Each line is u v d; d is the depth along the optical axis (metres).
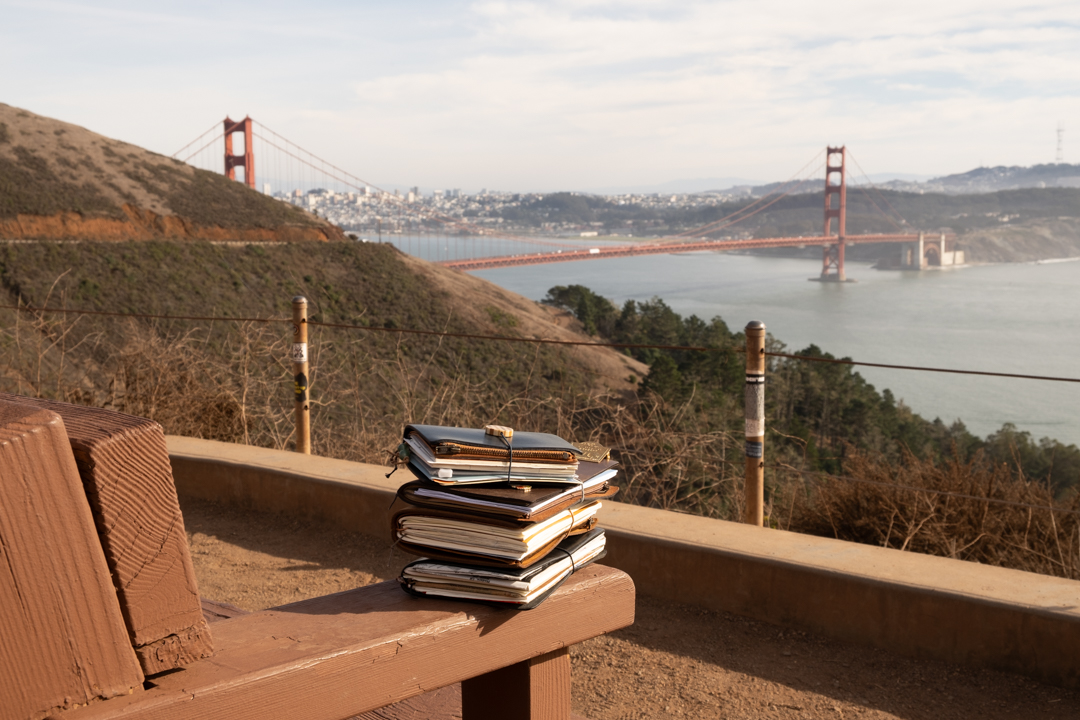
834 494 4.54
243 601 3.07
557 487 1.27
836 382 26.28
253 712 0.93
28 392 5.24
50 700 0.79
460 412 5.19
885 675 2.46
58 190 50.50
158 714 0.85
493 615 1.17
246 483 4.03
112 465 0.84
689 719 2.27
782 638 2.69
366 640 1.05
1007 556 4.05
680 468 4.57
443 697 1.69
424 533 1.23
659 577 2.98
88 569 0.81
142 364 5.57
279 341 5.85
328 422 5.28
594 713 2.31
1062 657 2.33
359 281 50.84
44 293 40.94
